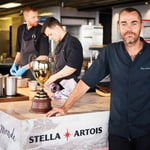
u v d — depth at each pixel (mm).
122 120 2037
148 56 1996
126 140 2047
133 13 1956
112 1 9070
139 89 1999
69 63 3107
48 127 1876
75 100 2113
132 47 2012
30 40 3871
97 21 12375
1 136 2092
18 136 1807
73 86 2584
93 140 2078
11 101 2441
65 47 3174
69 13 11555
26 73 3639
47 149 1890
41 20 8062
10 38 13594
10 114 1937
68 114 1964
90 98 2631
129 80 2002
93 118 2055
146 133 2037
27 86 3291
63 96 2537
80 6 10820
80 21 11922
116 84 2057
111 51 2100
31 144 1827
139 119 2021
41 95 1996
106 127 2133
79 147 2016
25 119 1806
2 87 2500
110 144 2102
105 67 2145
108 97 2699
